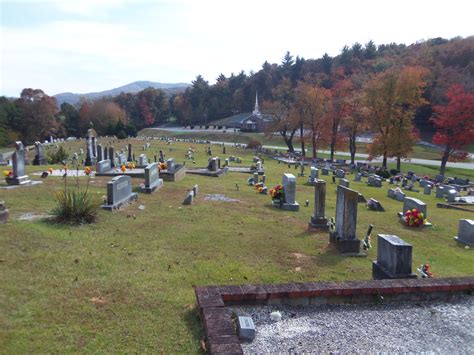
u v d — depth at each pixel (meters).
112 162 30.59
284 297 7.81
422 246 14.60
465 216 21.70
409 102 47.31
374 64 94.31
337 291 8.01
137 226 13.30
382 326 7.27
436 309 8.05
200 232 13.20
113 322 6.94
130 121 123.06
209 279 9.27
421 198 28.08
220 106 138.62
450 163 61.12
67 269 9.09
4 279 8.22
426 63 85.25
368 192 27.80
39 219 12.73
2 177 22.20
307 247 12.70
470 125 45.41
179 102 140.38
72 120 100.06
